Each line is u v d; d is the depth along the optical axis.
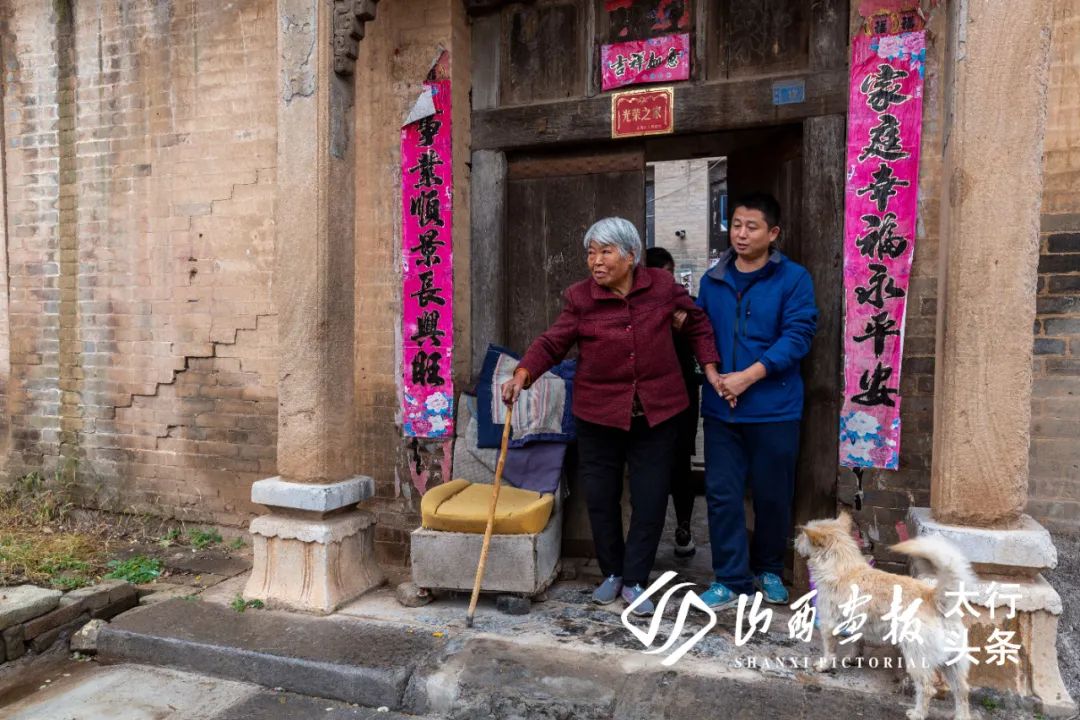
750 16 3.55
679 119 3.64
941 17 3.13
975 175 2.56
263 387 4.36
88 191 4.67
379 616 3.22
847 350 3.32
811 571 2.68
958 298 2.60
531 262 4.05
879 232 3.26
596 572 3.77
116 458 4.74
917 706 2.36
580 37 3.85
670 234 13.55
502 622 3.12
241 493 4.45
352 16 3.33
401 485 4.11
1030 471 3.09
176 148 4.45
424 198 3.97
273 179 4.25
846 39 3.33
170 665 3.05
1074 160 3.00
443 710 2.67
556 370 3.74
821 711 2.43
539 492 3.53
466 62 4.02
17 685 3.01
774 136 3.70
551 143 3.88
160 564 4.10
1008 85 2.52
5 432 5.01
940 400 2.72
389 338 4.09
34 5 4.71
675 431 3.23
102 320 4.71
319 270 3.37
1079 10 2.97
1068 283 3.02
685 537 4.12
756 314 3.13
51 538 4.32
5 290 4.94
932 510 2.75
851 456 3.34
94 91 4.62
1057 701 2.45
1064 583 2.94
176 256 4.50
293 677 2.85
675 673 2.67
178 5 4.39
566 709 2.52
